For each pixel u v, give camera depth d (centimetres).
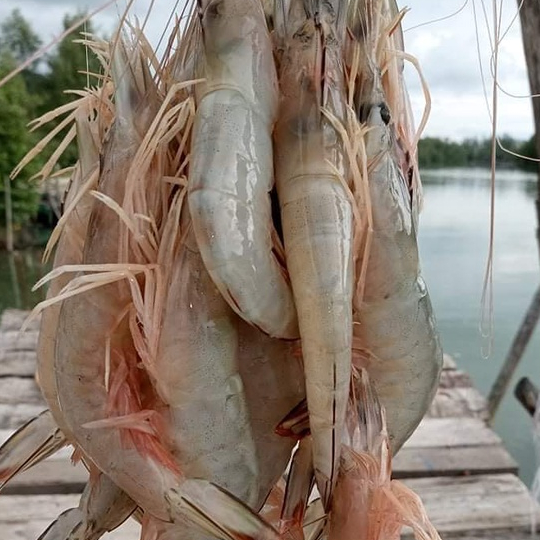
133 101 18
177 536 20
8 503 62
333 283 17
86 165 20
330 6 18
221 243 16
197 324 18
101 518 23
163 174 18
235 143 16
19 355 108
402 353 19
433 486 67
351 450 19
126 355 19
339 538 19
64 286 19
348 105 18
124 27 19
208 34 17
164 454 19
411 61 20
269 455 20
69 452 70
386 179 18
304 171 17
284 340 18
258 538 18
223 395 18
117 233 18
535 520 61
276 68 18
